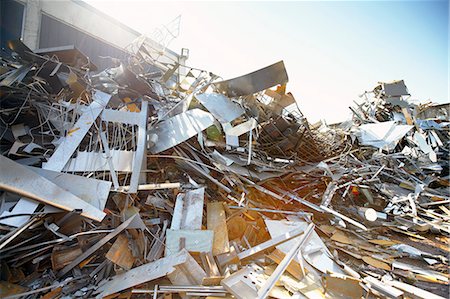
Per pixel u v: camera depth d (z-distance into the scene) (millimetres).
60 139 4555
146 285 3088
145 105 5805
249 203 5406
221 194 5293
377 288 3301
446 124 11945
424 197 7789
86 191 3814
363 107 12953
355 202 7461
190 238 3705
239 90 6992
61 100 5273
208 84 7219
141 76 7090
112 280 3199
